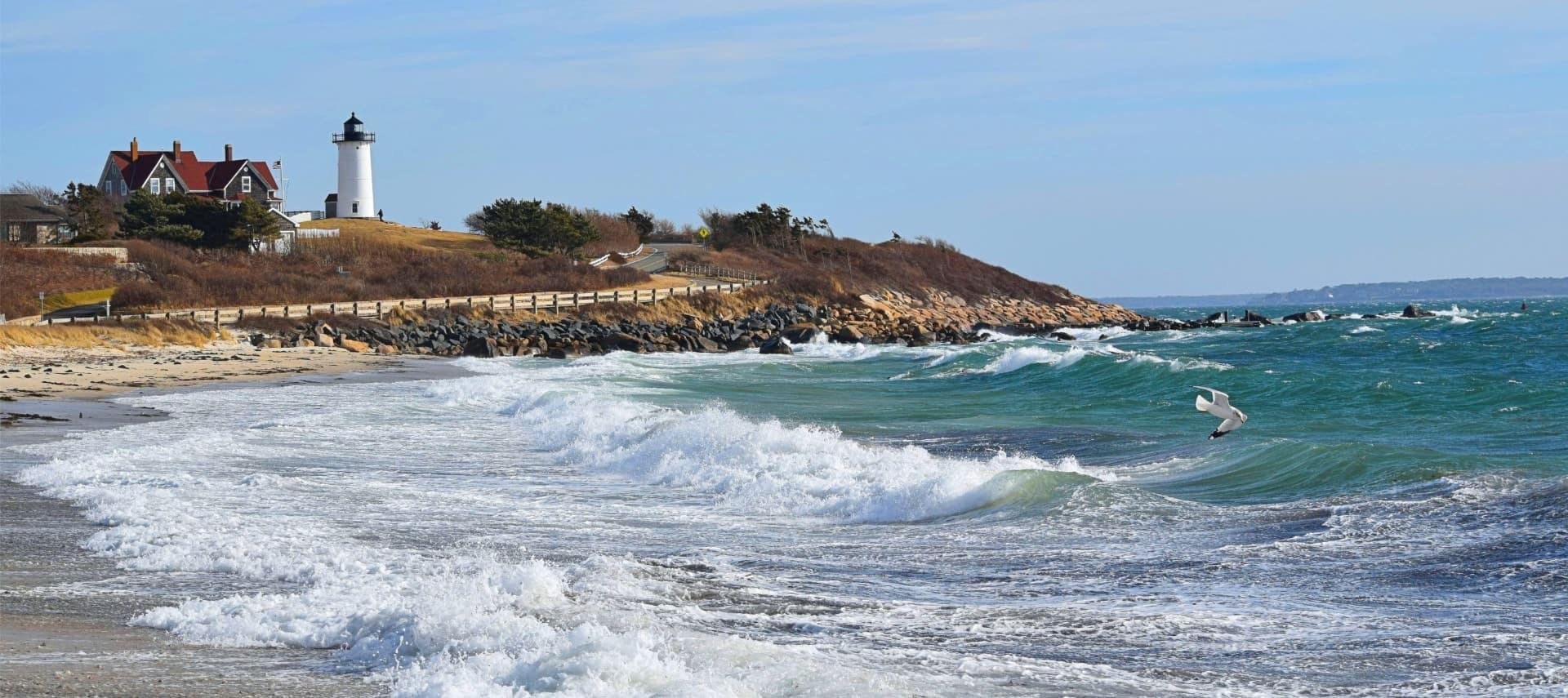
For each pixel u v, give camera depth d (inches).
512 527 605.9
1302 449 725.9
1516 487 586.2
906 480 687.7
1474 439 874.1
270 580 462.0
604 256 4365.2
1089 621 406.3
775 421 932.6
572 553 538.3
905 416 1173.7
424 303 2930.6
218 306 2817.4
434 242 4227.4
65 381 1577.3
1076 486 650.2
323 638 363.6
